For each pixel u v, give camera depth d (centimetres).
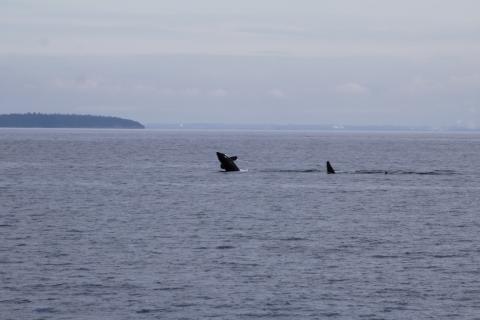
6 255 9281
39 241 10262
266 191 17088
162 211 13500
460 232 11331
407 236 10906
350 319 6950
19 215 12800
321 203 14838
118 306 7231
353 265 8875
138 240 10381
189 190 17325
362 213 13450
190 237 10662
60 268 8606
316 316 7012
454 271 8600
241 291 7725
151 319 6894
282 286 7925
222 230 11331
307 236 10844
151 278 8188
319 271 8556
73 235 10775
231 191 17062
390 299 7512
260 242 10306
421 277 8325
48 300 7388
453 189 17938
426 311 7175
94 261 8962
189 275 8325
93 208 13862
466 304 7375
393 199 15662
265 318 6956
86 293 7619
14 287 7794
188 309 7162
